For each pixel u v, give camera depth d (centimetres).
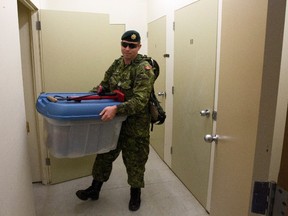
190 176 261
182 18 260
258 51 82
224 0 115
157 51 345
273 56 74
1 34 110
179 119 281
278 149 80
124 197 253
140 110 190
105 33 275
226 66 114
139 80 192
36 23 246
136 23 391
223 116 118
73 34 261
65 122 168
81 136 182
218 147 126
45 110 169
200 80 229
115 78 213
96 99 188
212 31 205
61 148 181
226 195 114
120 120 194
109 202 245
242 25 96
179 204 243
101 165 235
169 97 308
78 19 261
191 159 256
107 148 198
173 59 290
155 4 348
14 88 129
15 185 124
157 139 364
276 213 72
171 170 313
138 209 234
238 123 100
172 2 286
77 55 267
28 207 153
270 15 73
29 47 250
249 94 89
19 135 136
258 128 78
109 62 282
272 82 75
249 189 89
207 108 219
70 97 182
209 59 212
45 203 240
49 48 254
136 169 224
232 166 106
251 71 88
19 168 133
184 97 265
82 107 166
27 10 242
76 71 269
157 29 341
